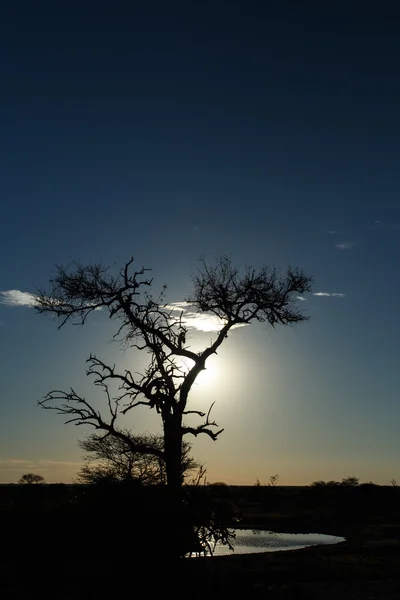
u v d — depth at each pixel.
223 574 24.84
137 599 22.28
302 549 45.81
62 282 32.97
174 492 25.72
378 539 58.91
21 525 33.62
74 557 31.62
